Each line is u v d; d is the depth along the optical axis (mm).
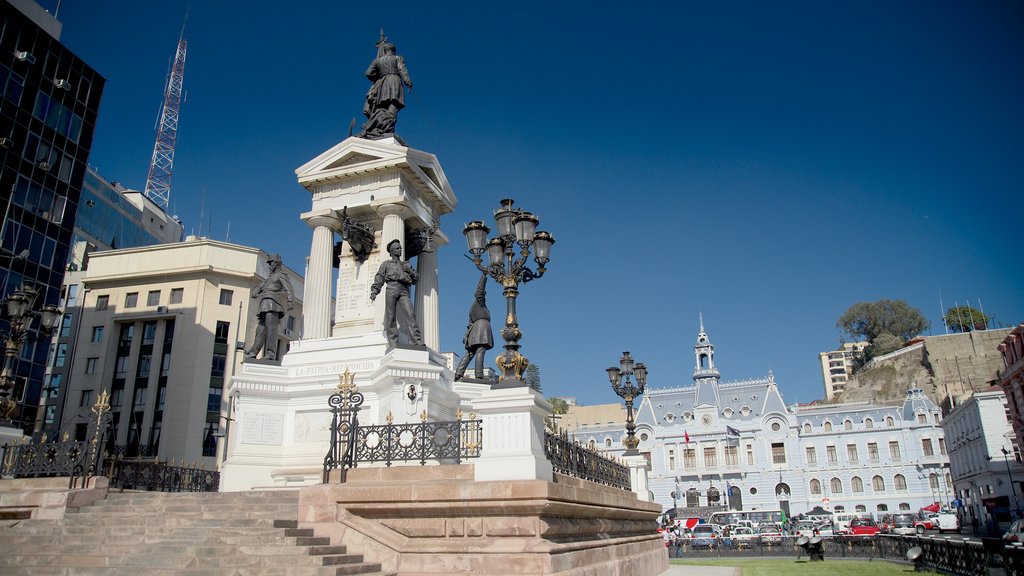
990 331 100062
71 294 63062
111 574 8836
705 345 91062
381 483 9945
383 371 16594
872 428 81062
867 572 20953
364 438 10812
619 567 11641
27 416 38531
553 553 8969
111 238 69562
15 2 40250
